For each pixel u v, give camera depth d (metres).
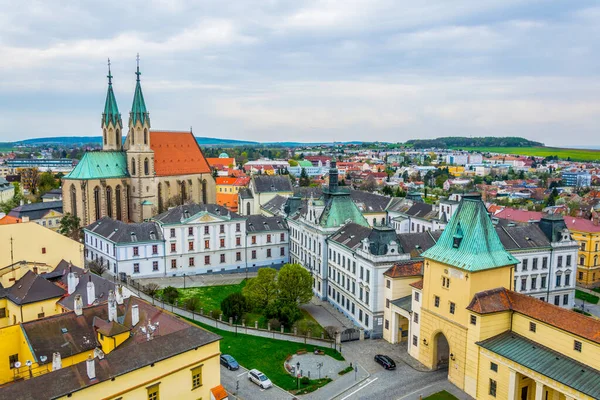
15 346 57.81
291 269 92.81
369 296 88.88
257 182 183.25
